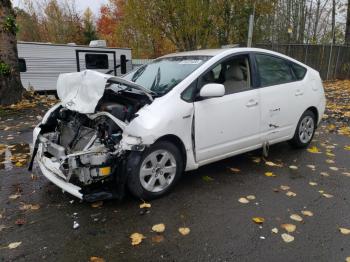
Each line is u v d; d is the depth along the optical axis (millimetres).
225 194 4203
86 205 3922
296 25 23969
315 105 5820
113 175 3838
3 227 3488
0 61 10320
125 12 13531
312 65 17797
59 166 3846
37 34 36219
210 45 13625
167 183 4117
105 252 3090
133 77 5066
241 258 3004
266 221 3594
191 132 4156
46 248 3150
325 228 3469
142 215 3703
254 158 5457
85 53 15039
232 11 13828
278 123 5234
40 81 14109
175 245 3184
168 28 13305
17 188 4383
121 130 3877
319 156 5605
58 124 4504
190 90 4191
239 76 4871
